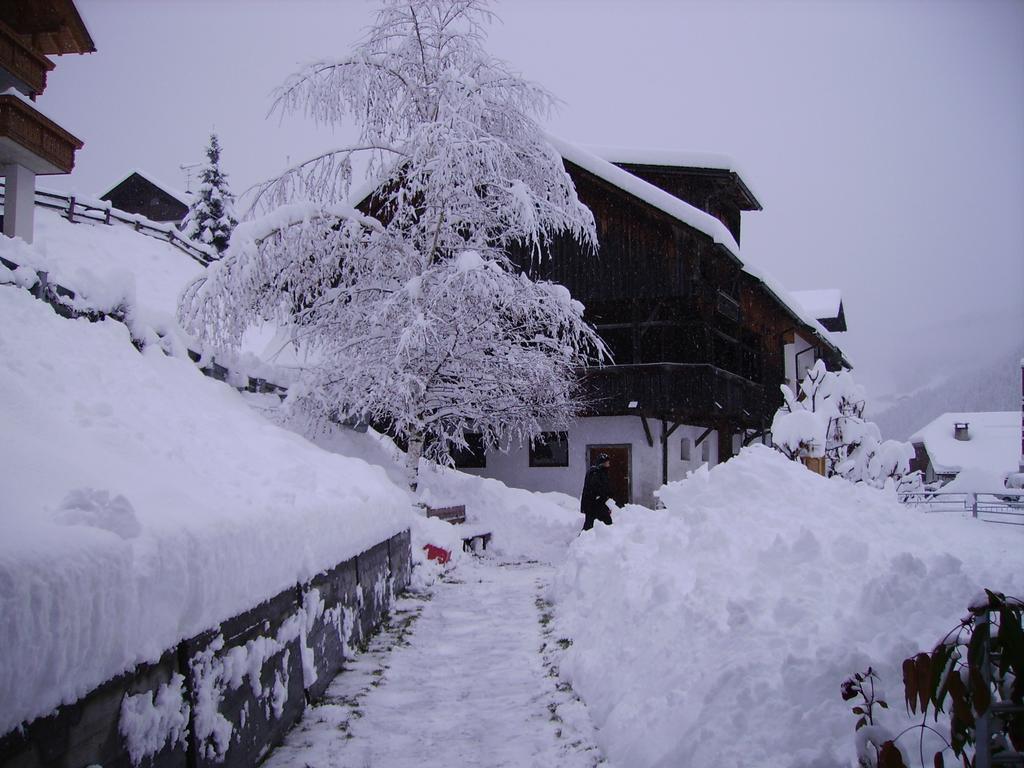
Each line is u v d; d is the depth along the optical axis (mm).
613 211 21969
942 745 2988
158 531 3242
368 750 4602
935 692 2486
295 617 5020
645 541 7648
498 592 10148
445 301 14156
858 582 4484
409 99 15062
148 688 3057
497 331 15250
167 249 29734
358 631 6945
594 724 4926
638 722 4328
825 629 3979
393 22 15023
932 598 3844
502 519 16312
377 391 13812
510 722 5109
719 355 24547
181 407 6328
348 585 6586
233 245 13102
